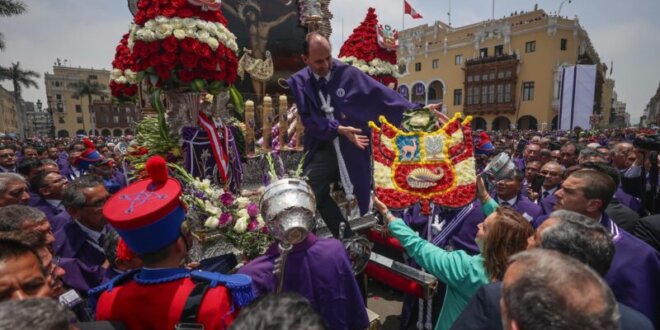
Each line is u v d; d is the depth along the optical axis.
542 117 44.91
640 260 2.58
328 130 3.69
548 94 44.19
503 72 47.25
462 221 3.93
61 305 1.20
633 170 5.84
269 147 5.81
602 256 1.83
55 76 76.00
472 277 2.48
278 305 1.20
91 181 3.32
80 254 3.22
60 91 76.75
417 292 3.45
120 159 9.33
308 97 3.86
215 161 4.44
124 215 1.72
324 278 2.25
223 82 4.41
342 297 2.29
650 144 5.45
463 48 51.84
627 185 5.87
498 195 4.44
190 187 3.27
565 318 1.17
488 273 2.34
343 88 3.92
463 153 3.42
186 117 4.32
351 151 3.96
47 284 1.74
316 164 4.00
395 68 7.94
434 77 55.47
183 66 4.02
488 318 1.83
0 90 78.38
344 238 3.45
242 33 7.32
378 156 3.44
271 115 5.82
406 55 58.78
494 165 4.39
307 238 2.34
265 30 7.61
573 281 1.25
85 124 79.50
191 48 3.86
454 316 2.66
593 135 22.31
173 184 1.93
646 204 5.46
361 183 4.03
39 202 4.54
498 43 48.09
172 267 1.89
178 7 3.87
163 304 1.76
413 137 3.44
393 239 4.39
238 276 1.99
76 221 3.27
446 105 54.44
